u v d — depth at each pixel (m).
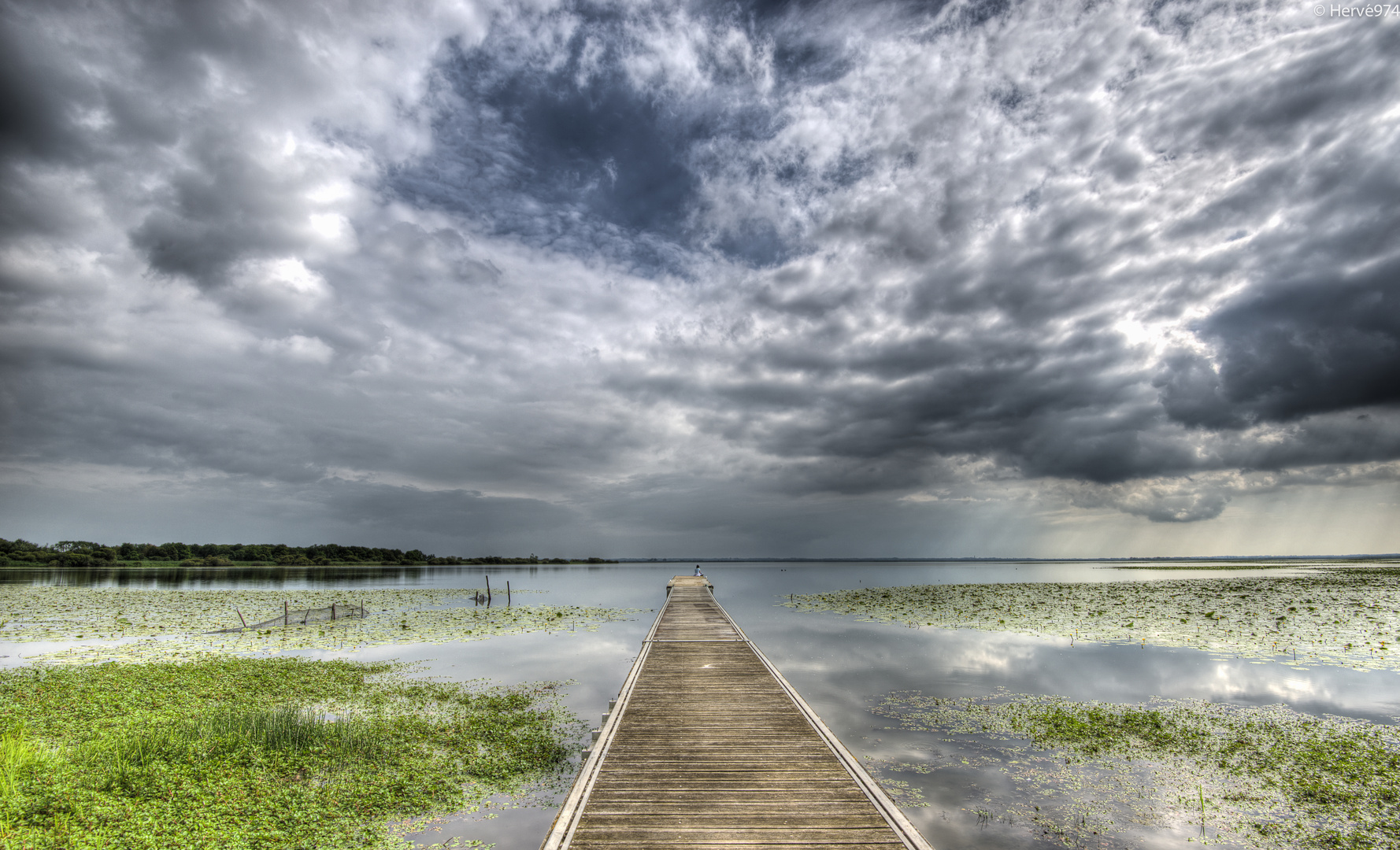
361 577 75.19
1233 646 21.75
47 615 32.56
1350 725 13.48
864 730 13.69
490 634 27.22
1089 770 11.39
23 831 8.21
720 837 6.96
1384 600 34.00
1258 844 8.71
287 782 10.40
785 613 34.47
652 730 10.41
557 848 6.71
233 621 31.00
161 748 11.11
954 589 49.25
